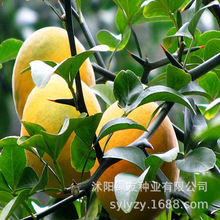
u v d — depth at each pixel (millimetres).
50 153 1218
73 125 1188
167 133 1483
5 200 1450
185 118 1404
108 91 1815
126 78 1331
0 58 2197
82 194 1248
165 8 1798
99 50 1139
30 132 1309
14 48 2186
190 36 1530
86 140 1254
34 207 1790
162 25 3961
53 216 1579
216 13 1755
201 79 2096
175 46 2211
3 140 1371
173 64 1457
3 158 1436
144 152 1284
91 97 1600
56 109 1515
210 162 1177
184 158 1223
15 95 1798
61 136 1191
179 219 1685
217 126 623
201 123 1410
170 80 1366
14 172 1443
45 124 1504
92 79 1839
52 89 1558
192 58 1981
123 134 1431
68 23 1204
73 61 1184
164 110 1372
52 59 1788
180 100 1260
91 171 1480
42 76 1101
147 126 1370
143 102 1284
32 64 1137
